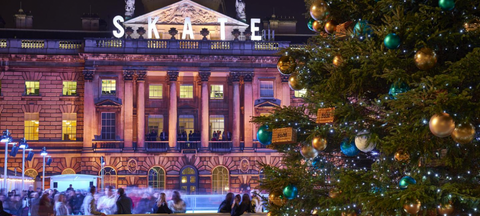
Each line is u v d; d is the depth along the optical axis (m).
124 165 71.75
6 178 51.91
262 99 74.50
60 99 72.69
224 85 76.81
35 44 72.62
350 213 9.92
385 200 8.73
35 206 29.59
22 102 72.06
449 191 8.49
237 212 18.70
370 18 10.14
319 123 10.08
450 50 9.27
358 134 9.73
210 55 73.75
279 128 10.74
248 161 73.62
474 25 8.91
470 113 8.14
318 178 11.20
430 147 8.72
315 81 11.14
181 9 76.19
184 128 75.88
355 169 11.35
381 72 9.67
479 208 8.49
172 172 72.75
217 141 73.69
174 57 73.31
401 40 9.00
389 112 9.30
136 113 73.50
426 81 8.24
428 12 9.11
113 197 33.88
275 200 11.00
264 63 75.06
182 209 26.73
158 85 76.12
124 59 72.81
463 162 9.12
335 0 10.55
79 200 39.28
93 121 71.69
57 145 71.81
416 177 9.28
